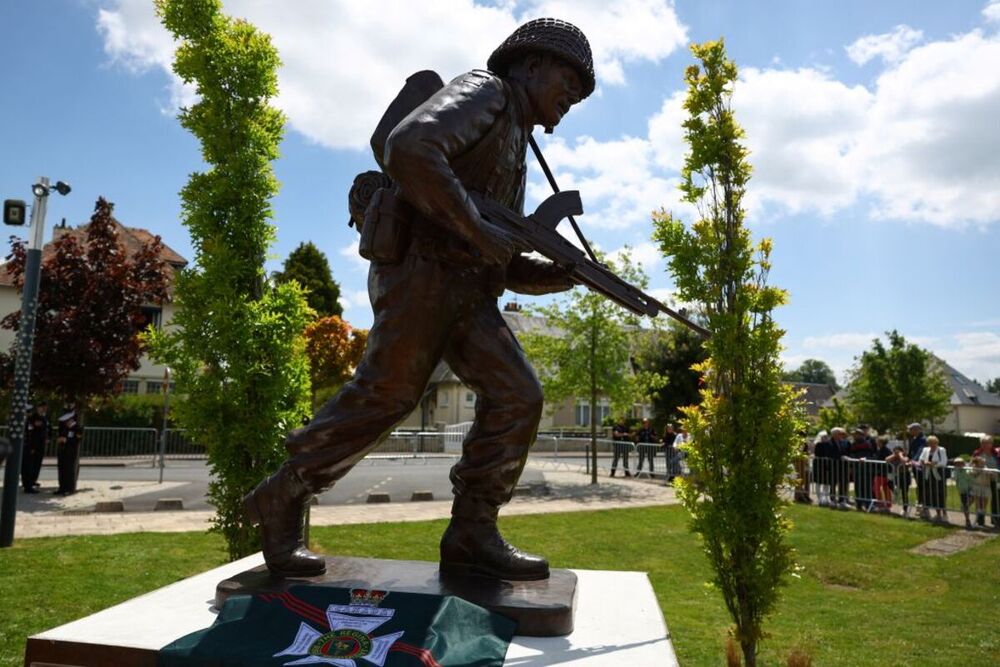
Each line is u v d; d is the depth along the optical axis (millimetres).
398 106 3146
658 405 34656
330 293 45188
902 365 34750
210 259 6598
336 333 33375
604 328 18625
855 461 14281
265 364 6703
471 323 3211
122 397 26953
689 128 4629
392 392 3051
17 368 8992
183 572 7344
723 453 4273
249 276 6867
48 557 7777
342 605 2641
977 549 10453
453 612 2600
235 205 6922
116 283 14109
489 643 2488
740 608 4266
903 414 34344
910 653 5922
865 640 6293
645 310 3619
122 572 7234
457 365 3293
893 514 13469
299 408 6816
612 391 18516
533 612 2705
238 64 6965
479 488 3217
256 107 7148
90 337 13805
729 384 4336
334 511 12414
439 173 2633
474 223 2717
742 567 4203
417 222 3066
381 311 3121
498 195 3178
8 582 6684
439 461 25438
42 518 10938
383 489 16391
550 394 19328
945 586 8445
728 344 4262
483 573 3182
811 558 9750
